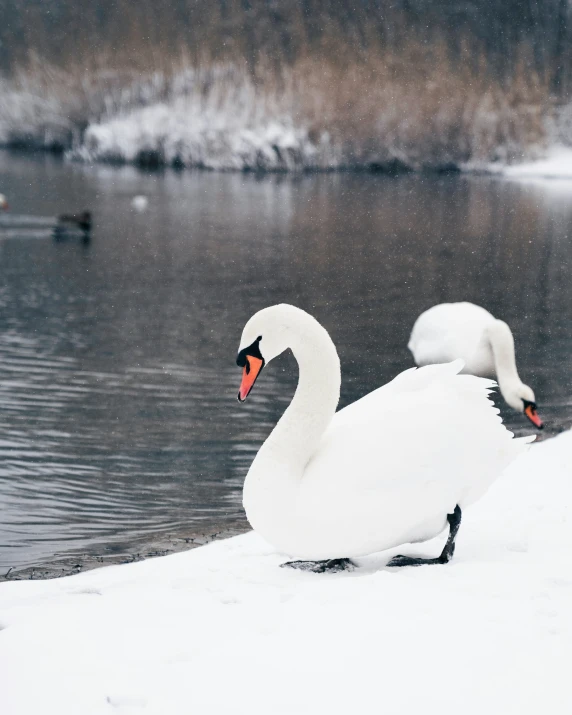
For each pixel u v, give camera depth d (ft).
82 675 11.76
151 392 39.58
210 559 20.08
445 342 42.47
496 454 17.74
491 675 11.43
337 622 12.98
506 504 22.24
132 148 162.20
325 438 17.62
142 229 96.48
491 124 167.32
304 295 64.49
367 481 16.66
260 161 160.66
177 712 10.84
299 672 11.56
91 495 27.71
